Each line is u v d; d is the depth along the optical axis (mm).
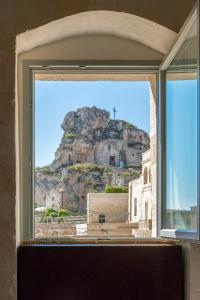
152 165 3021
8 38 2588
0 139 2561
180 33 2459
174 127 2768
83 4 2600
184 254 2699
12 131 2570
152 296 2705
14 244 2547
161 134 2934
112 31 2879
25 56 2928
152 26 2682
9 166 2561
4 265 2529
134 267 2715
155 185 3020
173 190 2779
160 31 2701
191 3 2637
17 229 2660
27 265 2682
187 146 2480
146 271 2715
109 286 2703
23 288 2672
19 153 2863
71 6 2602
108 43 2943
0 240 2537
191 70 2420
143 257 2721
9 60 2580
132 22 2709
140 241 2846
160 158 2938
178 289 2707
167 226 2879
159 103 2965
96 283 2701
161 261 2721
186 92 2514
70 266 2703
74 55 2938
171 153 2830
